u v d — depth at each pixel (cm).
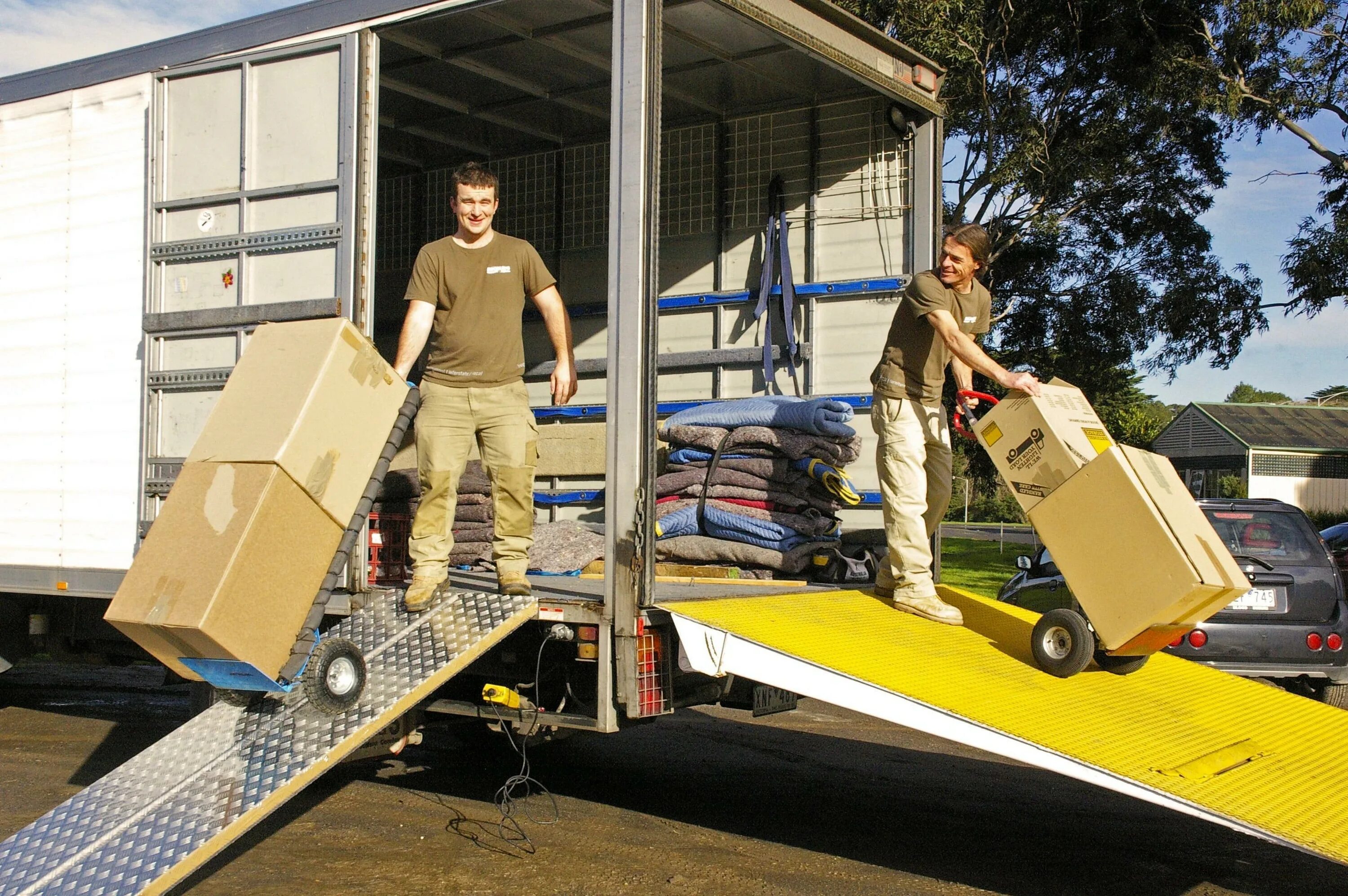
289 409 406
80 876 357
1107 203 2095
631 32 461
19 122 645
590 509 724
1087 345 2106
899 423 533
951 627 528
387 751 496
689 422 663
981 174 2017
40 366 626
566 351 504
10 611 691
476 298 479
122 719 784
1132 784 383
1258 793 407
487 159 848
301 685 411
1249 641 795
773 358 696
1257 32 1881
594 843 496
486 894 429
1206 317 2044
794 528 601
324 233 529
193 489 404
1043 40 1916
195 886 435
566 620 461
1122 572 455
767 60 647
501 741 657
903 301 530
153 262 581
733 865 471
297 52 543
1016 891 453
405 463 659
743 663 425
